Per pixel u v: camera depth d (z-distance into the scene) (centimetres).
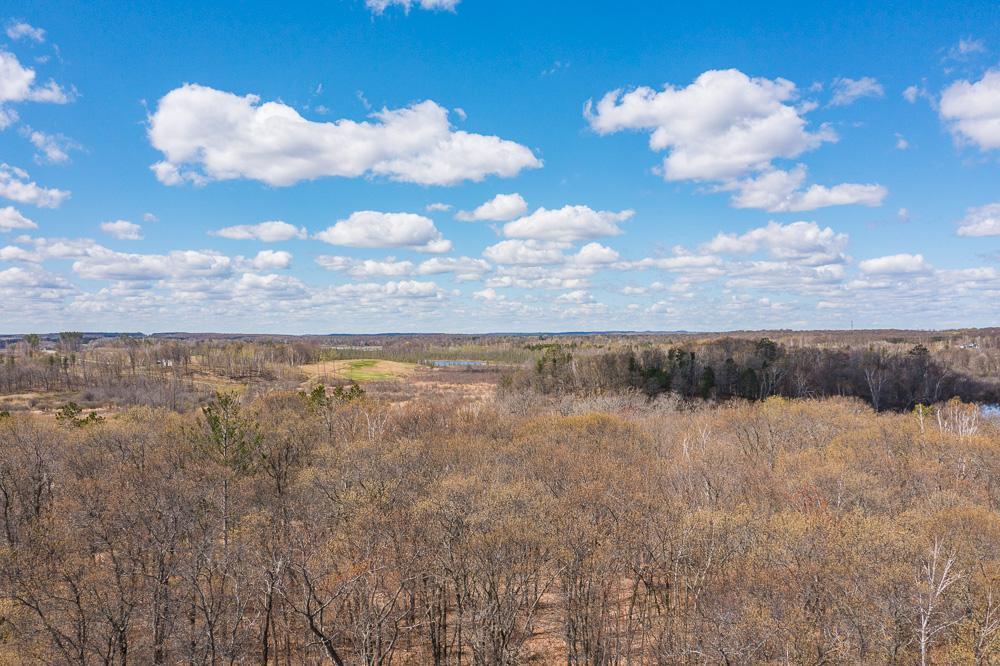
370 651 3102
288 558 3173
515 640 3350
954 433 6378
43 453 4825
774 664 2494
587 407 8938
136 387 11931
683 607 3231
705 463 5094
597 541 3400
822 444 6238
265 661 3006
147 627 3306
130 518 3578
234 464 4778
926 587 2480
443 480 4184
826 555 2884
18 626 3059
